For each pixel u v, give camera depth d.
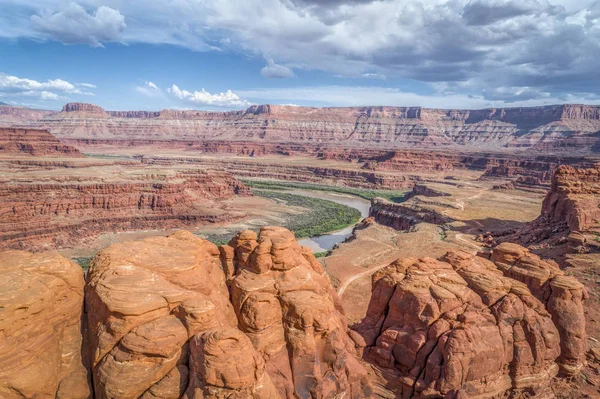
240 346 18.77
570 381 28.12
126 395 17.91
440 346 25.53
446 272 30.55
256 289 23.94
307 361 23.22
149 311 19.69
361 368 24.94
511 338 26.77
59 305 20.11
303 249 30.80
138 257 22.86
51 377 18.73
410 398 25.77
